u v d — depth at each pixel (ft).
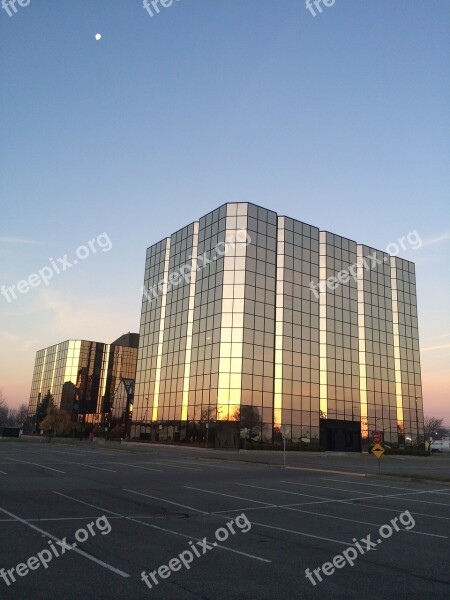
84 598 18.97
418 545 29.60
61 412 272.10
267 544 28.63
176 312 199.00
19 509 37.47
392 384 209.05
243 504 43.37
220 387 164.35
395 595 20.42
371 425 195.72
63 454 114.11
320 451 170.19
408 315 223.92
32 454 110.83
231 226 179.42
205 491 51.65
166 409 189.16
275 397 171.32
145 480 60.64
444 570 24.22
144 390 208.33
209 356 172.35
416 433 211.20
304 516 38.34
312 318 187.73
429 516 40.47
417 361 221.25
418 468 107.96
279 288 181.88
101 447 161.99
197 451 151.02
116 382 343.05
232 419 161.07
